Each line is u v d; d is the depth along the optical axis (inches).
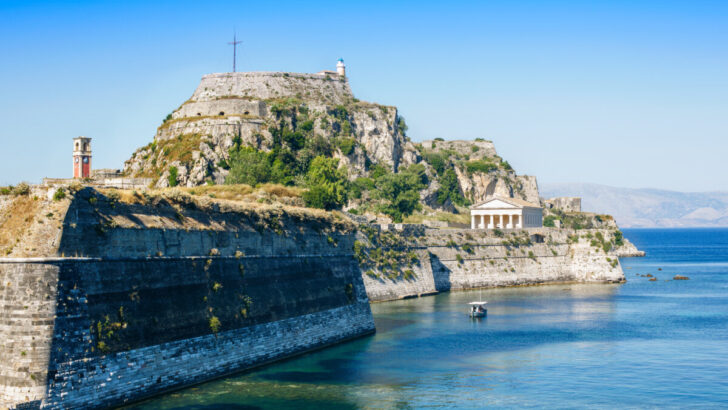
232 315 2694.4
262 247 2982.3
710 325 4328.3
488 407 2564.0
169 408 2279.8
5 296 1993.1
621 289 6432.1
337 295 3491.6
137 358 2236.7
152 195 2465.6
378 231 5393.7
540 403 2625.5
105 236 2198.6
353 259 3742.6
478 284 6363.2
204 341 2536.9
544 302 5388.8
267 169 7829.7
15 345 1967.3
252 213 2952.8
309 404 2476.6
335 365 3019.2
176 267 2464.3
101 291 2148.1
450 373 3002.0
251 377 2706.7
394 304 5103.3
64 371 1995.6
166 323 2369.6
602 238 7150.6
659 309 5049.2
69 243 2085.4
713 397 2723.9
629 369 3149.6
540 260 6899.6
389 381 2832.2
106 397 2114.9
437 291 5900.6
